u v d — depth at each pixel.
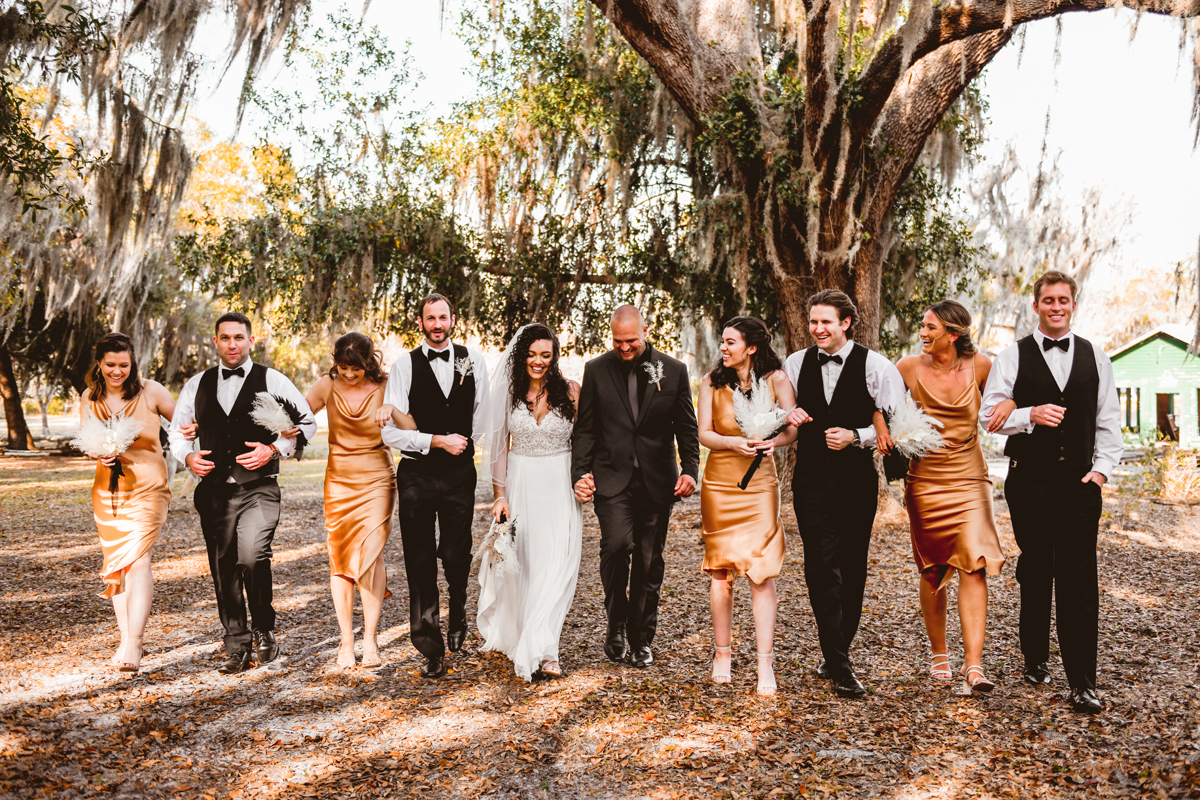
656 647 4.59
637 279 11.71
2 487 15.99
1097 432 3.57
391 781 2.88
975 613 3.73
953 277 12.83
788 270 9.34
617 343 4.20
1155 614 5.13
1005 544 7.98
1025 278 15.23
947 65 8.90
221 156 23.45
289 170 12.30
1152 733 3.10
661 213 11.68
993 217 14.10
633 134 11.11
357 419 4.22
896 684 3.85
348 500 4.21
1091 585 3.47
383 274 11.61
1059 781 2.75
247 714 3.55
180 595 6.14
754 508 3.86
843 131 8.35
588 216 11.72
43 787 2.79
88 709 3.60
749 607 5.58
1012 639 4.62
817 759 2.99
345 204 11.85
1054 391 3.56
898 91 9.24
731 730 3.29
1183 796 2.52
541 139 11.60
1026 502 3.67
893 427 3.59
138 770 2.96
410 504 4.11
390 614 5.55
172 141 10.98
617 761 3.02
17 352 23.45
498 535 4.11
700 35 10.34
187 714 3.54
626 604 4.33
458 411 4.21
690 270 10.76
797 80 9.15
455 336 12.48
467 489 4.25
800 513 3.85
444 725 3.40
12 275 15.03
